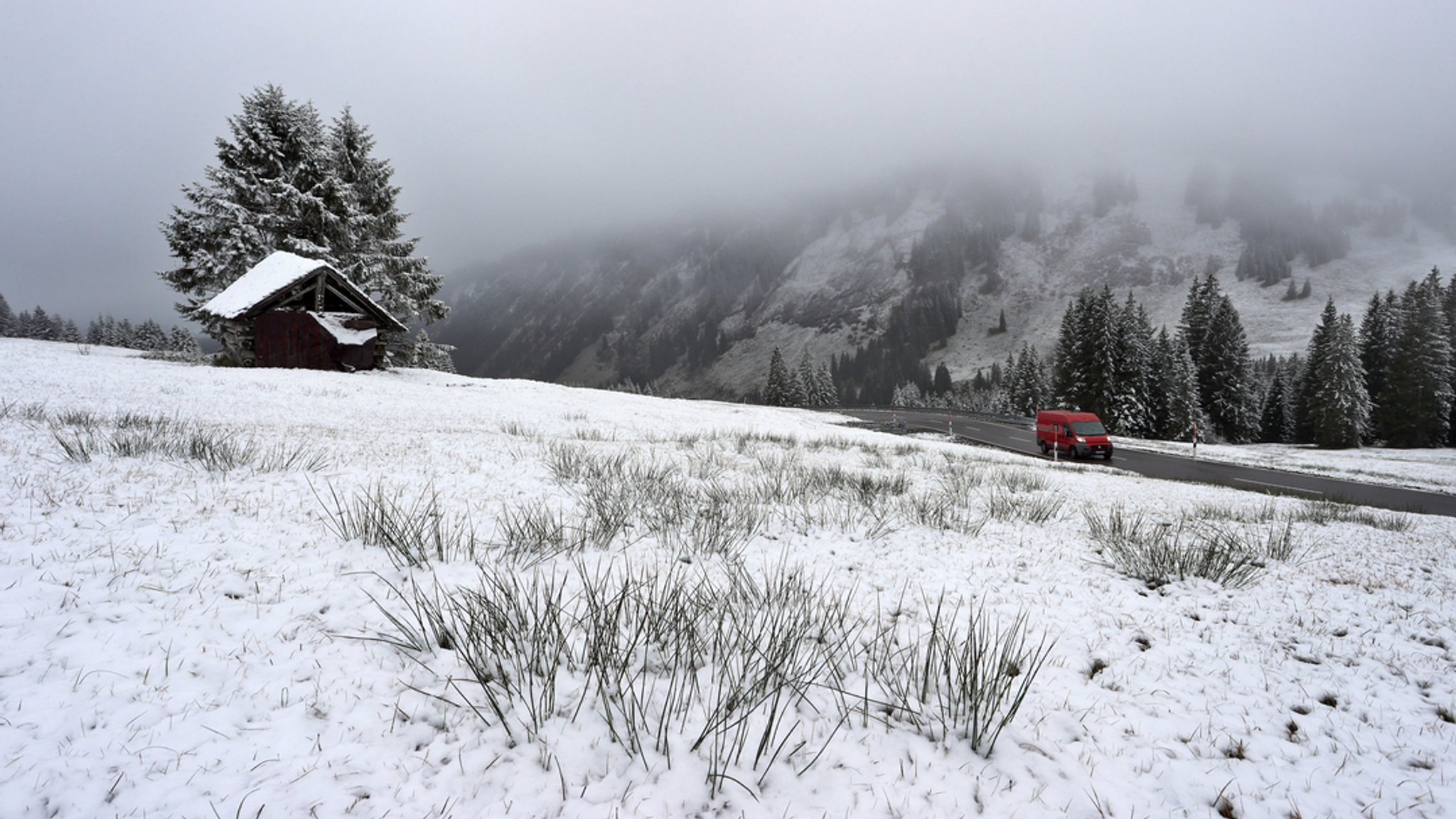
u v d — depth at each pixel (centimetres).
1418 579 654
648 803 231
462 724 270
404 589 404
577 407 2659
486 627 334
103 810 203
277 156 3384
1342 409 5038
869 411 7000
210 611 341
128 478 582
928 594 497
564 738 265
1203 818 248
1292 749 302
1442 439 5459
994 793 255
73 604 328
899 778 259
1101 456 2652
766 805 237
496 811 220
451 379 3253
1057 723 312
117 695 259
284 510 543
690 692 310
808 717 300
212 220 3297
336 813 211
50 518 448
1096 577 586
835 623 417
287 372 2477
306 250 3297
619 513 657
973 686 308
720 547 584
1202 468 2519
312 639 324
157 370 2117
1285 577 623
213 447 741
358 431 1246
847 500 880
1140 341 5262
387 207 3919
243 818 204
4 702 246
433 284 3997
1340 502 1598
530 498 707
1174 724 321
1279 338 17825
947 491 1050
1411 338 5472
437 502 641
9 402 1174
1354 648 440
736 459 1370
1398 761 298
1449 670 409
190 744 237
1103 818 244
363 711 271
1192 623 472
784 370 10725
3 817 195
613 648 338
